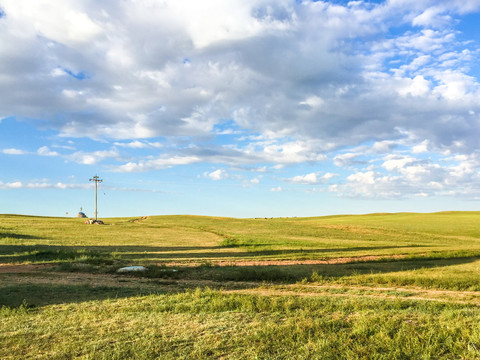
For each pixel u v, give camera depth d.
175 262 22.61
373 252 30.03
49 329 8.30
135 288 13.76
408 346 6.62
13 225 56.28
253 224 75.50
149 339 7.54
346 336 7.38
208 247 35.28
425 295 12.83
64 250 27.62
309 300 11.07
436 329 7.50
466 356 6.24
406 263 23.03
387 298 12.12
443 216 92.25
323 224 74.62
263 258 25.41
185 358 6.54
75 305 10.68
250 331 7.81
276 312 9.41
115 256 25.28
